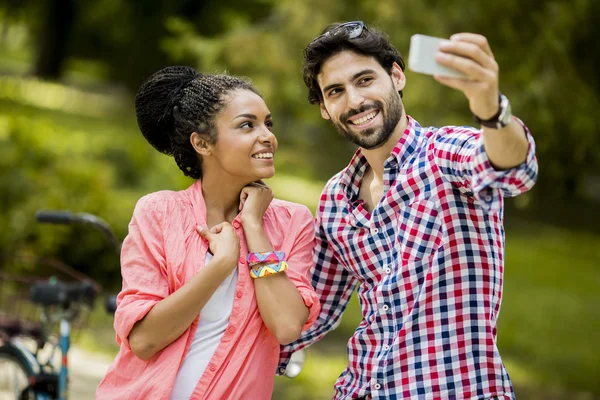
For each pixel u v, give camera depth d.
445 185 2.70
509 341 10.30
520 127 2.34
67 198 8.95
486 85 2.21
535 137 7.03
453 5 7.32
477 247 2.69
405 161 2.78
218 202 2.86
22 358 4.29
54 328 4.19
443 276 2.69
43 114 18.22
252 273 2.72
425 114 7.23
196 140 2.82
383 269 2.80
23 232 8.66
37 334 4.29
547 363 9.48
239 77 2.89
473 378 2.67
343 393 2.88
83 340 7.26
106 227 4.20
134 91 25.66
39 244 8.69
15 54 34.44
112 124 19.45
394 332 2.74
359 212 2.86
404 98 7.23
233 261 2.66
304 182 17.50
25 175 8.92
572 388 8.53
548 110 6.95
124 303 2.66
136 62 25.22
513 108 7.07
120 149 11.86
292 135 10.02
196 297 2.60
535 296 13.37
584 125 7.06
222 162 2.79
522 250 17.47
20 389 4.36
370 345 2.81
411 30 7.22
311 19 7.80
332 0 7.73
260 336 2.75
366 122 2.75
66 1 26.55
